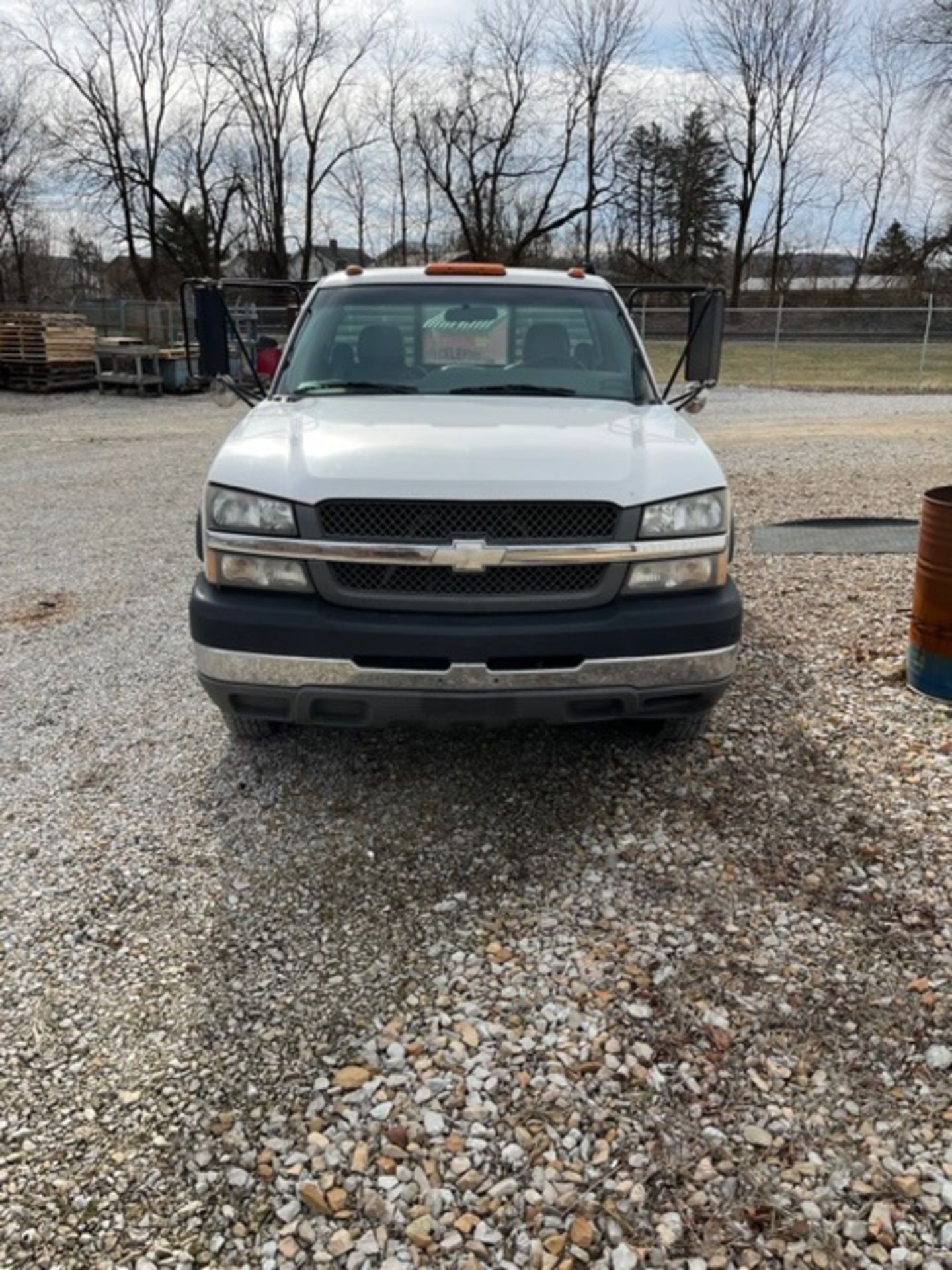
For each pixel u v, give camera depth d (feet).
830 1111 7.30
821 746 12.81
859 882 9.98
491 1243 6.40
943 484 32.01
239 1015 8.41
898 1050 7.83
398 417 11.98
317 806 11.73
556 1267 6.23
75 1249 6.38
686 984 8.62
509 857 10.63
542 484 10.15
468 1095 7.54
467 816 11.46
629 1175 6.83
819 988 8.52
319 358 14.16
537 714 10.39
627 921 9.51
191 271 148.97
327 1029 8.25
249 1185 6.84
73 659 16.76
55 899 10.00
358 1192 6.77
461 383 13.79
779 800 11.56
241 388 15.20
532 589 10.28
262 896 10.04
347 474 10.26
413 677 10.15
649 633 10.27
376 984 8.76
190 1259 6.33
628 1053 7.89
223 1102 7.52
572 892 9.98
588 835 11.00
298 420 11.97
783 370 87.30
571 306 14.69
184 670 16.15
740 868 10.27
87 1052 8.02
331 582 10.28
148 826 11.35
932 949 8.95
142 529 27.35
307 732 13.58
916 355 100.63
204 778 12.45
